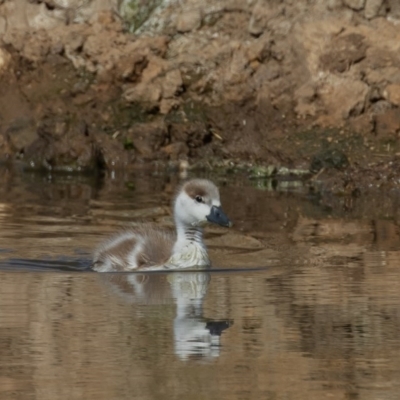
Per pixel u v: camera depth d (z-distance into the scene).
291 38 55.91
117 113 56.44
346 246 38.44
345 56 54.78
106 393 22.95
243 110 55.78
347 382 23.66
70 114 56.12
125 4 58.94
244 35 57.34
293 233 40.69
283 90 55.12
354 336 27.05
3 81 58.12
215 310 29.58
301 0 56.97
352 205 46.62
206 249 36.78
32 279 33.50
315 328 27.78
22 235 39.59
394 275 33.84
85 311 29.44
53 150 54.50
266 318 28.77
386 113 53.72
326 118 54.22
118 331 27.41
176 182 51.22
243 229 41.34
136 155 54.78
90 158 54.06
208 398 22.70
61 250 37.53
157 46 57.47
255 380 23.78
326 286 32.44
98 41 57.69
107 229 40.75
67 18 58.94
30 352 25.69
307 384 23.67
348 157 52.22
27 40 58.34
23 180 51.53
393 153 52.12
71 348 25.98
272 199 47.66
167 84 56.38
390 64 54.81
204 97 56.59
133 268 35.28
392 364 24.98
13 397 22.75
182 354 25.53
